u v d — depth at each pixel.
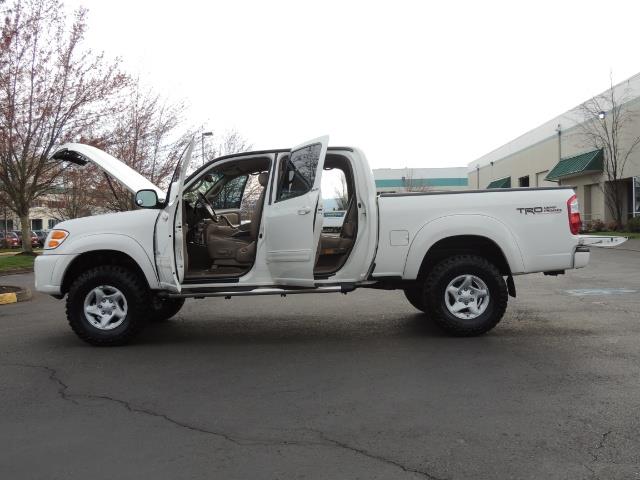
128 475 3.19
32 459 3.41
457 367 5.14
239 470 3.22
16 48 17.53
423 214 6.17
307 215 5.69
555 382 4.63
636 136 27.22
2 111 17.58
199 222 6.81
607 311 7.81
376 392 4.50
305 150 5.95
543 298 9.20
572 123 33.75
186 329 7.25
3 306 10.21
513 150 44.25
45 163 21.06
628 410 3.97
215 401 4.39
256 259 6.14
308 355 5.75
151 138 23.06
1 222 58.94
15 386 4.87
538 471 3.12
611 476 3.04
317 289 6.12
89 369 5.38
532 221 6.17
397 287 6.66
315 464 3.27
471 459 3.28
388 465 3.24
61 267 6.31
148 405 4.33
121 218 6.41
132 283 6.23
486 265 6.18
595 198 31.77
